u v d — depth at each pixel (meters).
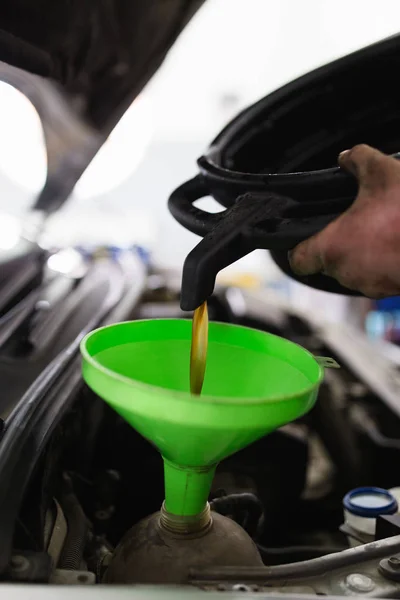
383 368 1.32
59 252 1.29
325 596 0.37
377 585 0.44
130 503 0.86
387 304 2.52
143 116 2.64
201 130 4.21
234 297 1.52
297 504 0.95
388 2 3.83
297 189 0.47
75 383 0.67
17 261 0.96
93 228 3.11
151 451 0.88
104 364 0.47
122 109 1.07
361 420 1.17
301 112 0.75
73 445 0.69
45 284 1.06
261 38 4.11
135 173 4.02
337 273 0.44
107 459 0.86
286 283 3.14
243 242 0.45
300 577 0.44
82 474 0.72
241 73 4.22
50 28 0.83
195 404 0.36
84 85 0.99
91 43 0.91
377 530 0.59
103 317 0.95
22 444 0.51
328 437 1.10
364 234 0.42
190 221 0.50
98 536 0.63
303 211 0.48
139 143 2.71
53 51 0.87
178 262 3.45
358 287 0.45
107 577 0.47
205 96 4.27
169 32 0.94
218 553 0.46
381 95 0.74
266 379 0.50
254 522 0.63
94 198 3.28
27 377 0.70
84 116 1.06
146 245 3.12
